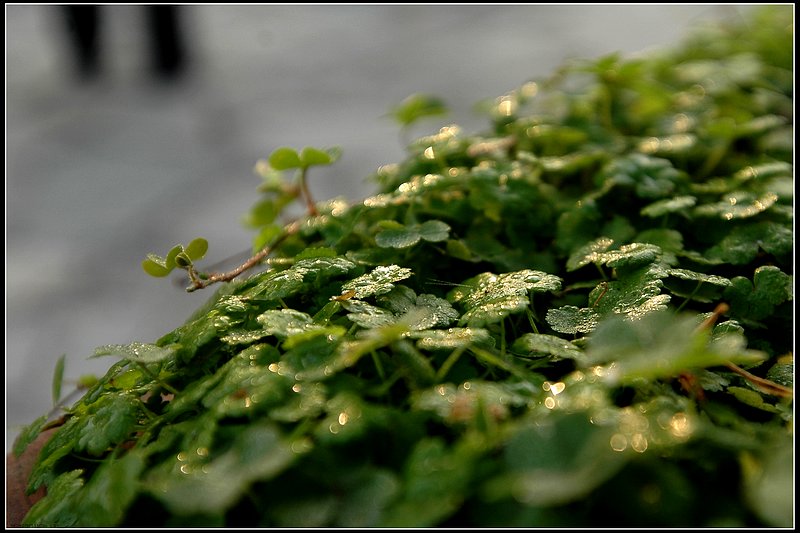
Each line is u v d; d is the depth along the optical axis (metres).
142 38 1.50
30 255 0.96
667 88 0.59
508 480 0.39
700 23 0.72
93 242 0.98
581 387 0.42
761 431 0.42
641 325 0.42
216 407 0.42
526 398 0.42
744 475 0.40
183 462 0.41
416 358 0.43
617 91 0.57
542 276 0.45
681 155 0.54
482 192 0.49
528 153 0.52
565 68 0.56
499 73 1.28
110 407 0.43
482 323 0.44
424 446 0.40
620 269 0.46
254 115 1.25
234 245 0.92
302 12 1.80
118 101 1.35
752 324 0.46
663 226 0.49
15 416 0.71
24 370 0.78
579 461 0.39
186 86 1.39
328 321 0.44
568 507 0.40
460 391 0.42
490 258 0.48
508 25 1.54
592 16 1.49
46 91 1.40
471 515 0.40
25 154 1.18
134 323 0.84
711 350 0.41
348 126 1.17
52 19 1.54
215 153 1.15
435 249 0.48
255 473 0.40
